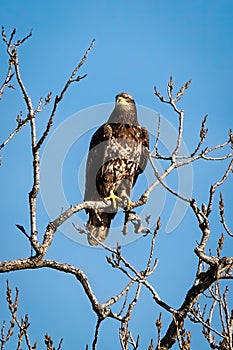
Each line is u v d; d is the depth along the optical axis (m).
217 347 10.66
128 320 10.68
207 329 10.91
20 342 11.08
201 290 10.93
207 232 11.09
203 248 11.09
